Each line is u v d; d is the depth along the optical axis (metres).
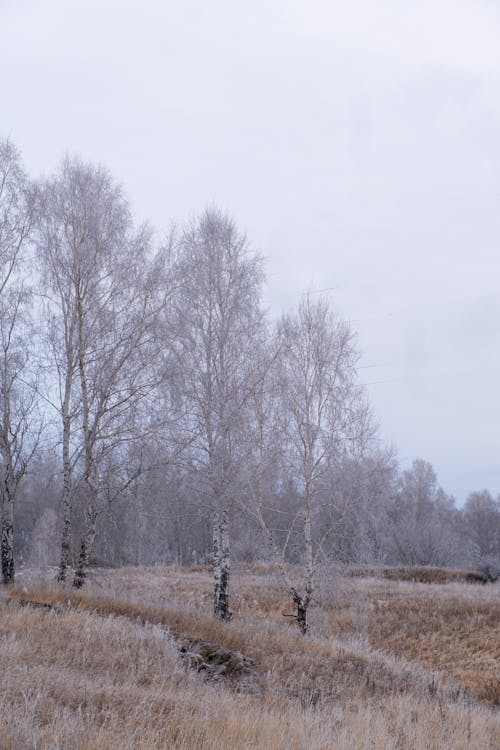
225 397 19.41
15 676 9.30
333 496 20.38
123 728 7.89
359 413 20.92
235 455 19.16
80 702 8.81
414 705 12.14
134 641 13.02
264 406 20.34
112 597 17.77
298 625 19.78
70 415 20.08
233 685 12.73
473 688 18.20
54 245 20.47
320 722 9.48
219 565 19.22
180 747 7.48
